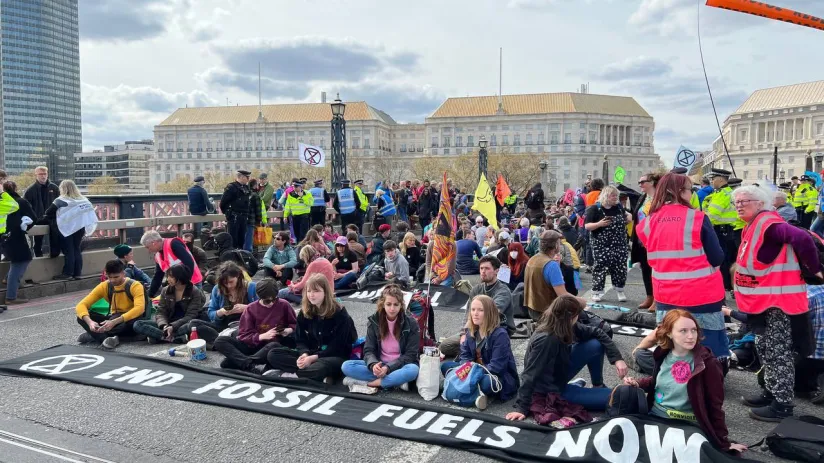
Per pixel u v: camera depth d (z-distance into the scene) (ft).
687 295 17.93
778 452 14.82
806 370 18.85
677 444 14.33
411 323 20.53
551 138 416.67
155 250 30.27
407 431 16.46
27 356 23.29
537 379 17.52
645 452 14.38
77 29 510.58
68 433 16.57
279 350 21.31
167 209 53.83
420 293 22.91
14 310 32.50
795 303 16.89
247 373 21.29
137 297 26.11
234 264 27.20
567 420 16.71
